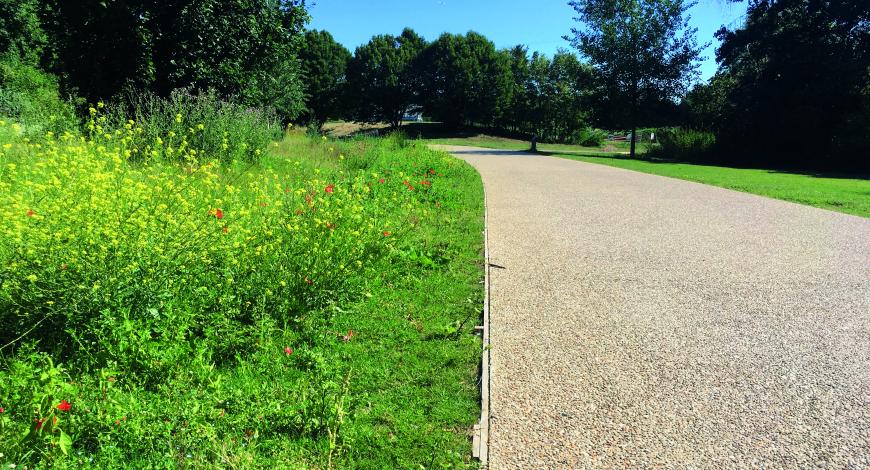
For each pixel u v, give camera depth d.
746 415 3.12
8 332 3.34
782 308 4.86
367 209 6.83
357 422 2.86
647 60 32.53
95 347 3.29
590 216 9.40
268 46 15.41
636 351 3.95
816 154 26.34
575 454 2.75
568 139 51.84
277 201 5.47
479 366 3.57
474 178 14.66
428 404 3.10
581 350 3.96
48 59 13.18
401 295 4.80
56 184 3.95
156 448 2.52
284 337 3.79
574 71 35.44
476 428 2.90
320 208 5.28
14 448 2.40
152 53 13.12
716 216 9.50
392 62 53.12
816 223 8.88
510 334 4.23
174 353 3.19
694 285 5.51
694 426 3.01
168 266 3.67
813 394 3.36
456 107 52.69
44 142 6.91
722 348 4.02
